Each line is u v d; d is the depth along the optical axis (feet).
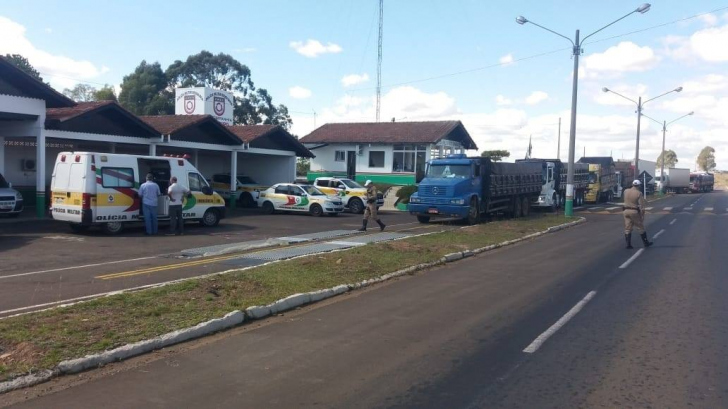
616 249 54.90
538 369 20.24
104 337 22.13
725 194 242.78
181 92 123.65
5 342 20.92
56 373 18.97
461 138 147.95
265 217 86.48
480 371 20.01
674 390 18.25
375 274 37.99
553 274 40.40
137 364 20.51
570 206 93.04
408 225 78.23
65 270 37.86
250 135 102.12
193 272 37.70
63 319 24.04
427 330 25.38
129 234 58.59
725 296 32.83
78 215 55.88
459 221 85.51
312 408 16.72
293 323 26.45
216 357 21.36
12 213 68.23
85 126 74.79
